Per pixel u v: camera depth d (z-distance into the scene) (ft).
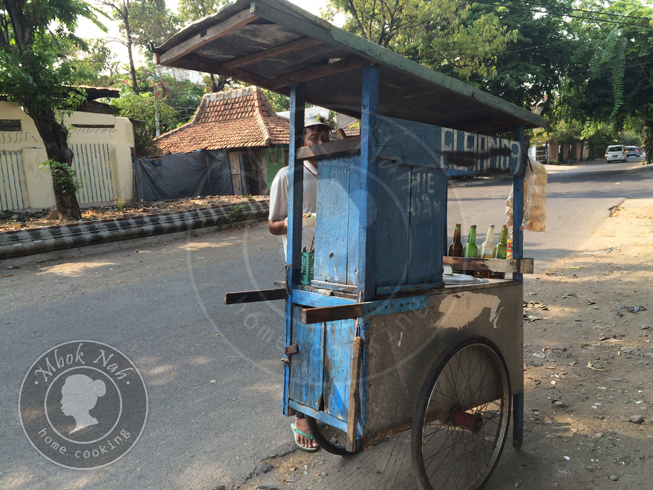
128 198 48.44
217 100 65.05
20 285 21.59
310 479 8.31
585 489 7.77
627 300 17.06
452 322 7.68
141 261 25.77
